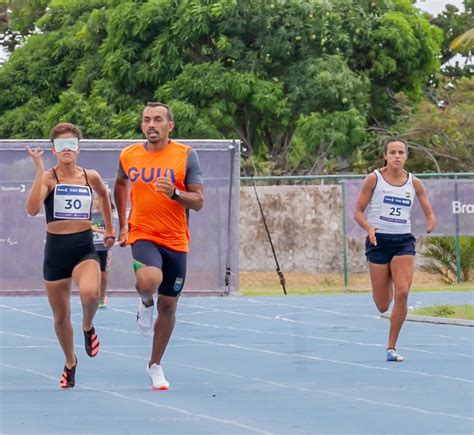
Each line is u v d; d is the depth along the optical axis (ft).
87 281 68.69
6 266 149.59
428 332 109.50
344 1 222.28
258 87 211.20
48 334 109.09
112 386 72.49
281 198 187.83
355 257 187.62
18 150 149.59
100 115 217.56
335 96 212.64
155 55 215.72
